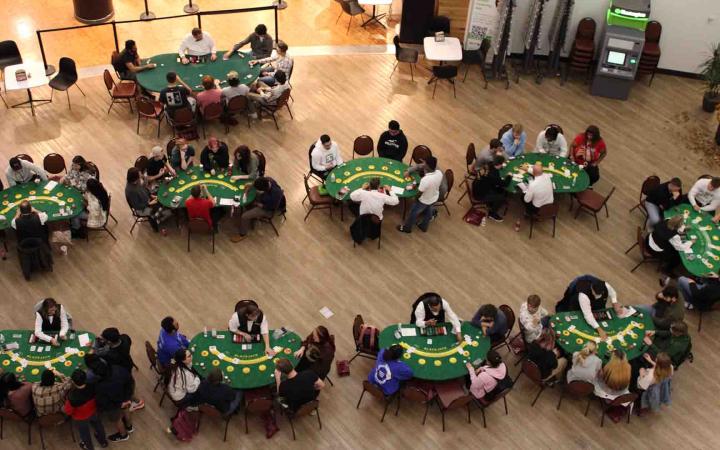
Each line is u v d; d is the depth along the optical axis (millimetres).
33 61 17312
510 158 14805
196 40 16469
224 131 15953
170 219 14141
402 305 13047
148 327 12469
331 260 13688
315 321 12695
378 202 13336
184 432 11078
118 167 15031
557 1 17484
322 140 14078
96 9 18344
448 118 16750
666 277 13625
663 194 14008
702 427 11680
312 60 17969
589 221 14734
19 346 11273
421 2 18094
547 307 13156
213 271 13375
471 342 11555
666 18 17625
